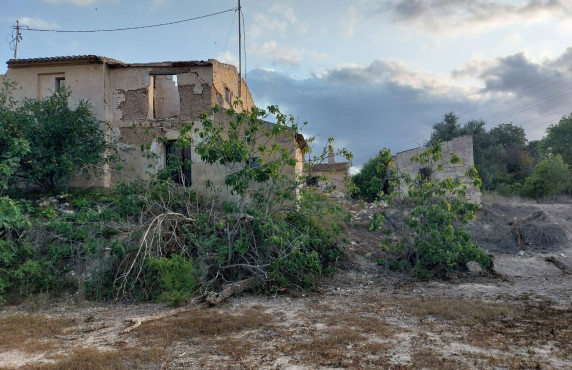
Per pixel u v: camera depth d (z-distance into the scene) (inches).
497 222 722.8
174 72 681.6
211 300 374.3
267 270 439.8
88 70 685.9
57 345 270.2
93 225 454.9
